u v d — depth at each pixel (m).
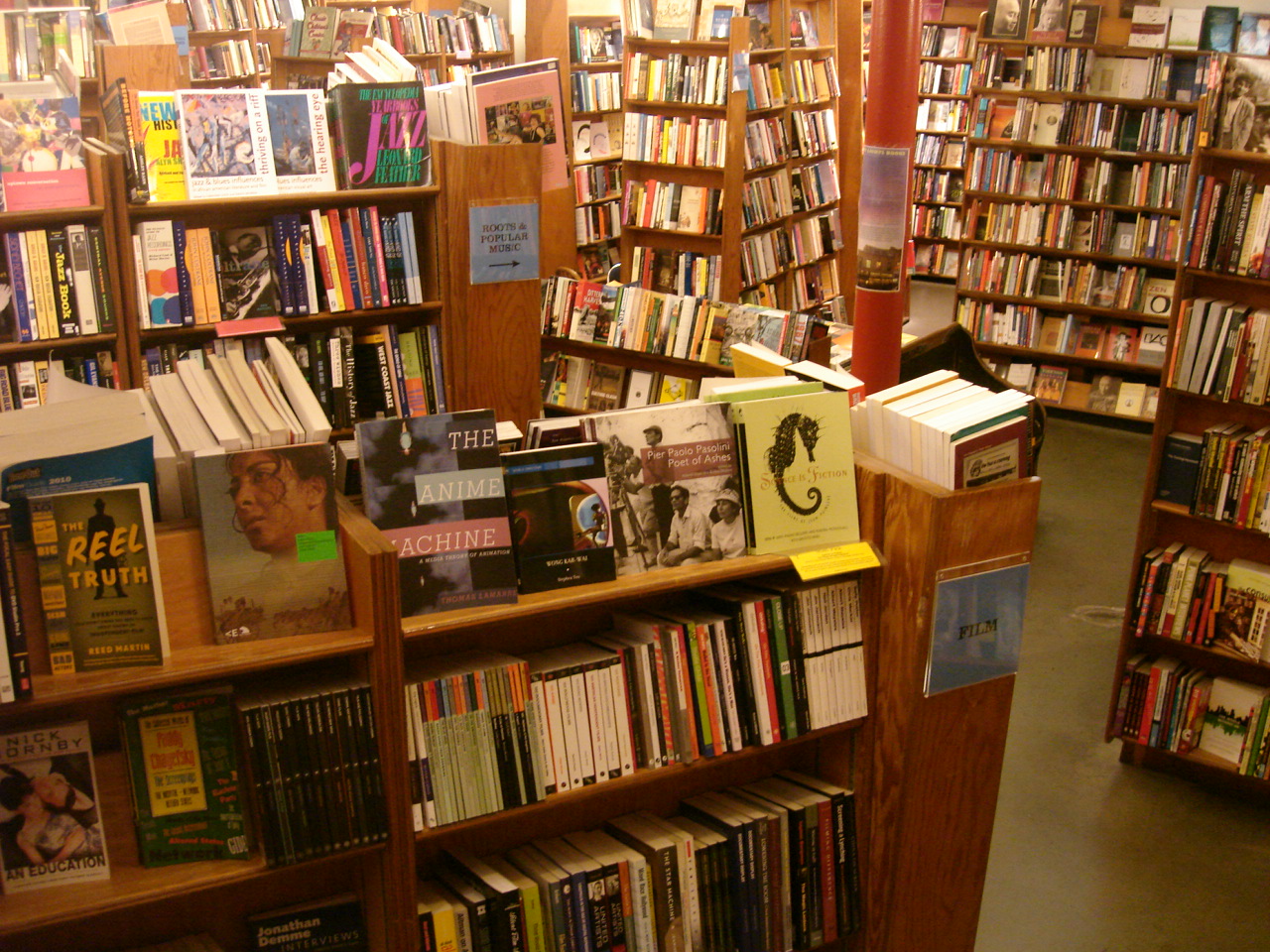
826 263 9.01
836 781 2.76
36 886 1.92
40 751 1.90
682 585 2.33
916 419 2.46
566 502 2.27
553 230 7.86
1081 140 7.77
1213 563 3.96
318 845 2.01
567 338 5.55
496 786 2.21
